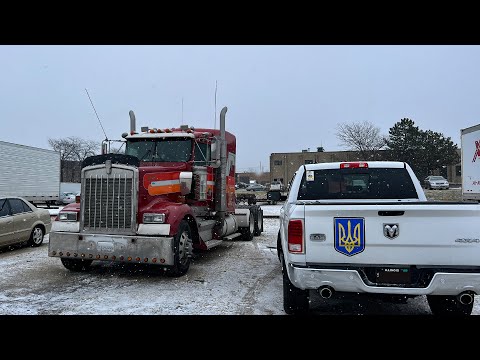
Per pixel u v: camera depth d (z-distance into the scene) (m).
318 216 3.77
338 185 5.21
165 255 5.75
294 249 3.80
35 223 9.56
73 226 6.15
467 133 15.09
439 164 45.75
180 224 6.24
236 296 5.19
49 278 6.21
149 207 6.11
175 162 7.38
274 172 69.69
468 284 3.46
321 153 67.56
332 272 3.65
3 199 8.80
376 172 5.24
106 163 6.05
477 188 14.30
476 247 3.51
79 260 6.60
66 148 65.50
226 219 8.98
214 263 7.56
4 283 5.89
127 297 5.12
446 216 3.56
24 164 23.14
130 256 5.81
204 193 7.61
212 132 8.69
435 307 4.23
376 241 3.63
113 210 6.00
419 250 3.57
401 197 5.09
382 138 43.12
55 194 26.55
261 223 12.60
